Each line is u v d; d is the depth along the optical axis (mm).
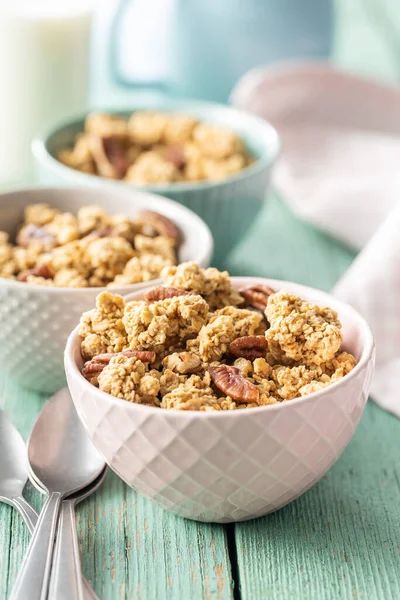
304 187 869
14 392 660
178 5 1021
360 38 1407
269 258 827
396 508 581
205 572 542
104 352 566
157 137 848
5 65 917
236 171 813
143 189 729
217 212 753
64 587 509
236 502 541
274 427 519
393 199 811
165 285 588
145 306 562
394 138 960
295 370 553
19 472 585
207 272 593
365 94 968
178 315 566
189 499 540
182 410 521
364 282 705
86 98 974
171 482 533
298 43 1026
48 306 613
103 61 1198
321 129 958
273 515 573
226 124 870
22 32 904
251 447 520
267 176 779
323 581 540
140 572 542
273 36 1018
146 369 552
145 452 527
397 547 557
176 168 824
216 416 512
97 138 823
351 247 835
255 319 574
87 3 936
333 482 598
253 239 857
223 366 549
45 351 629
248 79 973
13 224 714
